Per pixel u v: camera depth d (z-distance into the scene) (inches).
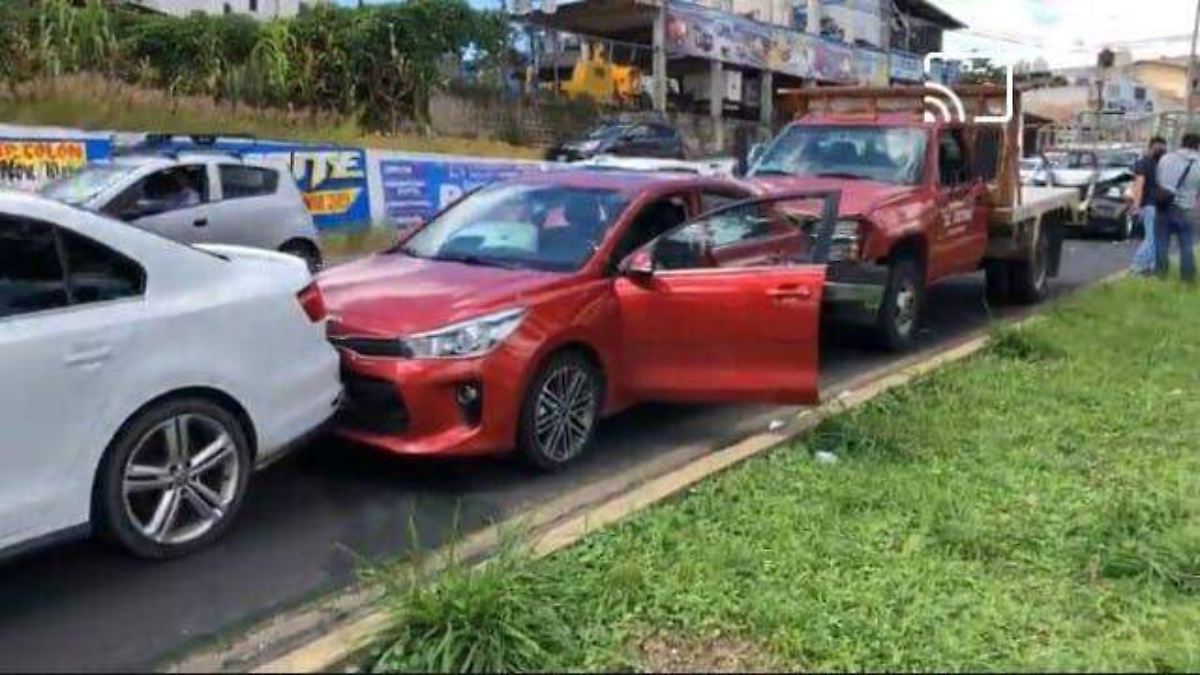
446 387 219.8
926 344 400.5
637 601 163.9
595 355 245.4
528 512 215.2
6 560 174.7
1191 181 531.5
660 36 1398.9
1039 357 350.6
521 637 147.6
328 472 236.5
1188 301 473.7
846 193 365.1
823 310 351.3
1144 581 179.9
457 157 815.7
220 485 196.9
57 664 154.6
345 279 251.0
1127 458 247.1
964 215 417.4
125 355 179.5
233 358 194.2
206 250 204.4
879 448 247.0
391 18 1090.7
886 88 443.5
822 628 157.6
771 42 1583.4
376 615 158.6
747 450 241.4
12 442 167.5
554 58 1407.5
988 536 193.2
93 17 927.7
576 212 263.6
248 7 1738.4
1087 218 761.6
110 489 180.7
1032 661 150.5
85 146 625.9
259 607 172.6
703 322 253.1
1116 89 2236.7
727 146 1441.9
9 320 169.5
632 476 239.5
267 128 941.2
